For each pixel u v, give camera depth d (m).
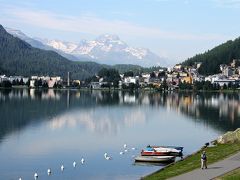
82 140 136.88
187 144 130.62
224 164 77.56
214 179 66.00
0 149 118.44
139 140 138.25
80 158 107.62
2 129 159.12
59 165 99.62
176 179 67.12
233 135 107.69
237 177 65.75
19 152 114.69
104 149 120.38
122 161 103.88
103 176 89.12
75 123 184.00
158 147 115.69
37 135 146.12
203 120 198.12
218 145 104.62
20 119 192.75
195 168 74.88
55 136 144.62
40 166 98.62
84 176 89.38
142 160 102.81
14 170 94.81
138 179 84.50
